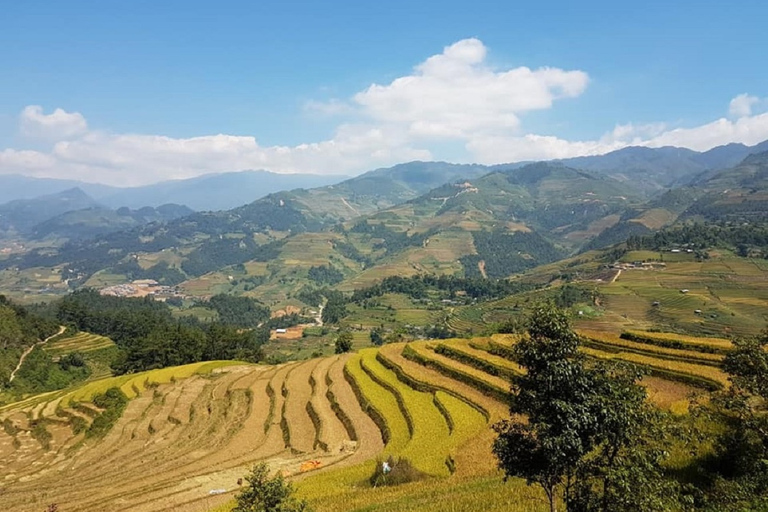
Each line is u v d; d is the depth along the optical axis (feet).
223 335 452.76
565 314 45.57
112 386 307.99
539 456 45.75
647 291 557.74
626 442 43.91
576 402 43.60
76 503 132.16
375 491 103.76
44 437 256.73
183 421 233.55
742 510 61.52
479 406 168.76
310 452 162.61
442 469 116.06
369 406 190.90
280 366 318.24
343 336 409.08
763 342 69.41
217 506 113.39
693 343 184.44
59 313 590.96
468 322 597.93
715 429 82.33
